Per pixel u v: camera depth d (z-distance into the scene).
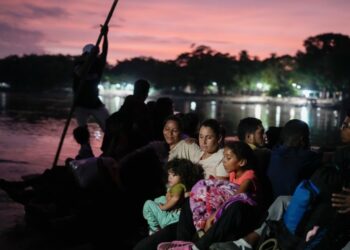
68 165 6.72
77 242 6.33
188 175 5.28
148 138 7.21
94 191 6.46
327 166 4.18
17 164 11.16
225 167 4.80
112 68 171.88
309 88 120.00
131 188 6.48
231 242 4.29
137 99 7.25
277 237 4.23
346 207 3.96
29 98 76.62
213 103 79.25
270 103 85.62
